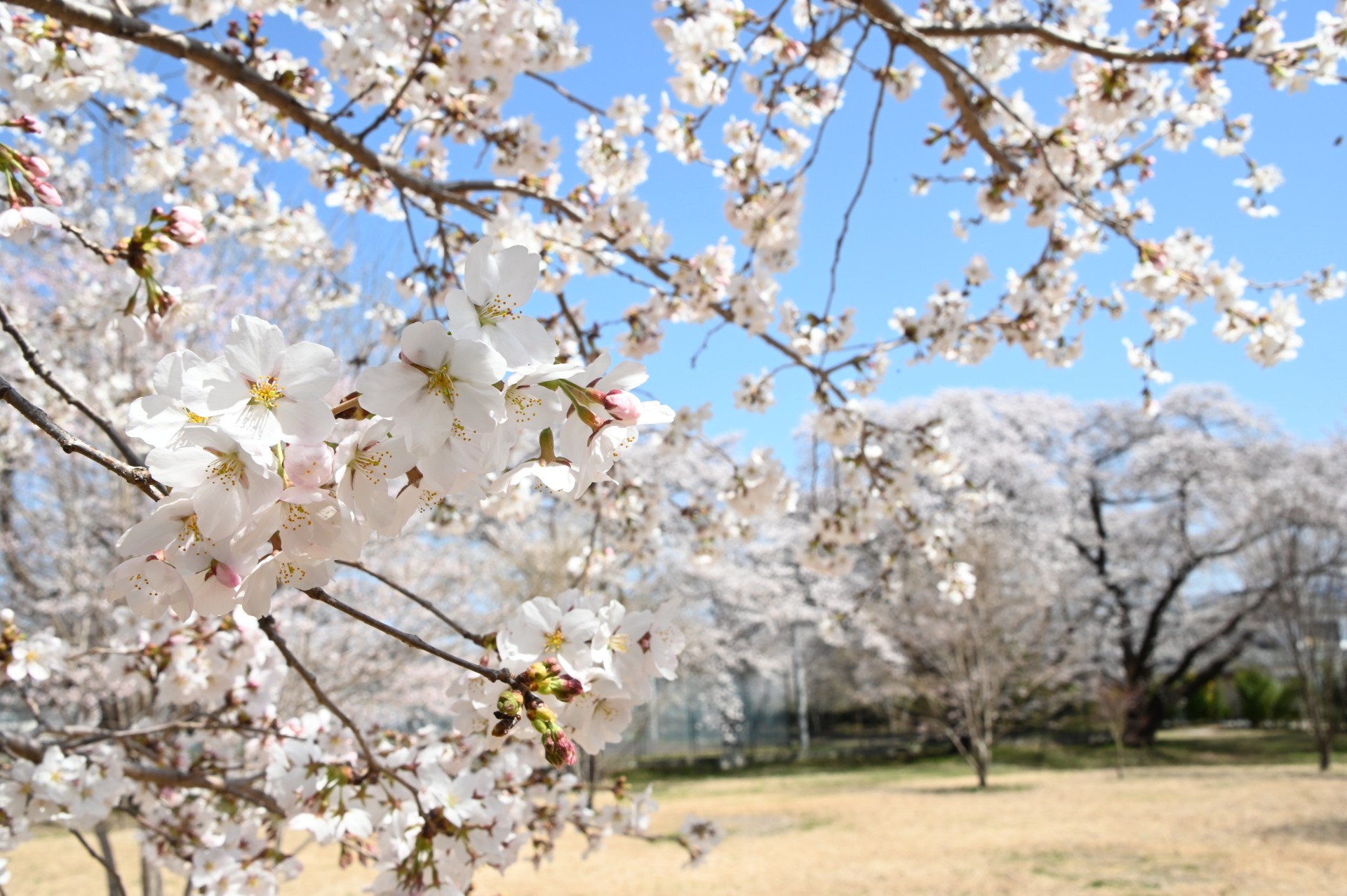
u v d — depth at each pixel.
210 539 0.85
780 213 3.54
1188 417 21.12
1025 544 19.88
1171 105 3.58
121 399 5.41
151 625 2.73
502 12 3.05
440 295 3.42
